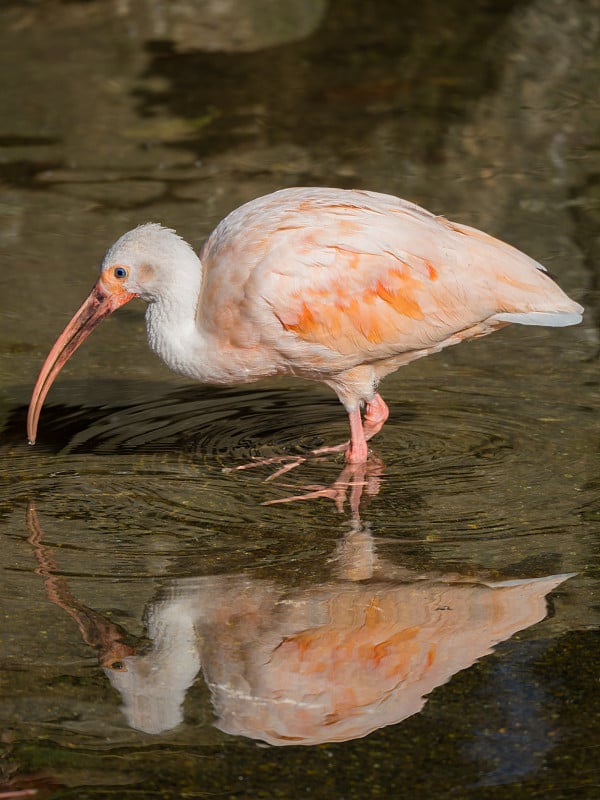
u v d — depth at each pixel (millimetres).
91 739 7672
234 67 23359
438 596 9188
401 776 7305
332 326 11359
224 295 11336
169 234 11609
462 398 12953
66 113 21594
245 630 8797
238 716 7867
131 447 12008
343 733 7703
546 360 13773
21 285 15664
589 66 23172
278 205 11594
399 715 7855
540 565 9594
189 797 7164
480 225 16922
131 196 18266
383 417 12188
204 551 9938
